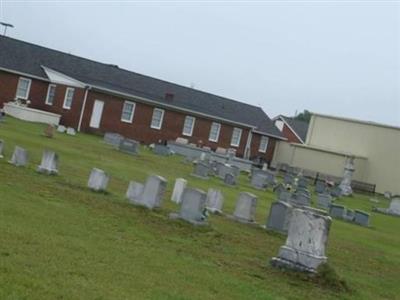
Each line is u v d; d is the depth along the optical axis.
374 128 65.25
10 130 35.81
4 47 54.78
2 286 7.42
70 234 11.52
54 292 7.68
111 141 43.72
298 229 12.58
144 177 27.12
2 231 10.35
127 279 9.23
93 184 18.53
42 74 55.16
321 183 49.28
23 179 17.58
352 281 13.30
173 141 55.91
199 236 14.75
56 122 51.75
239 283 10.69
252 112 70.88
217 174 37.53
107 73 59.72
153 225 14.86
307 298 10.76
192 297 9.09
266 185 36.81
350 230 25.16
